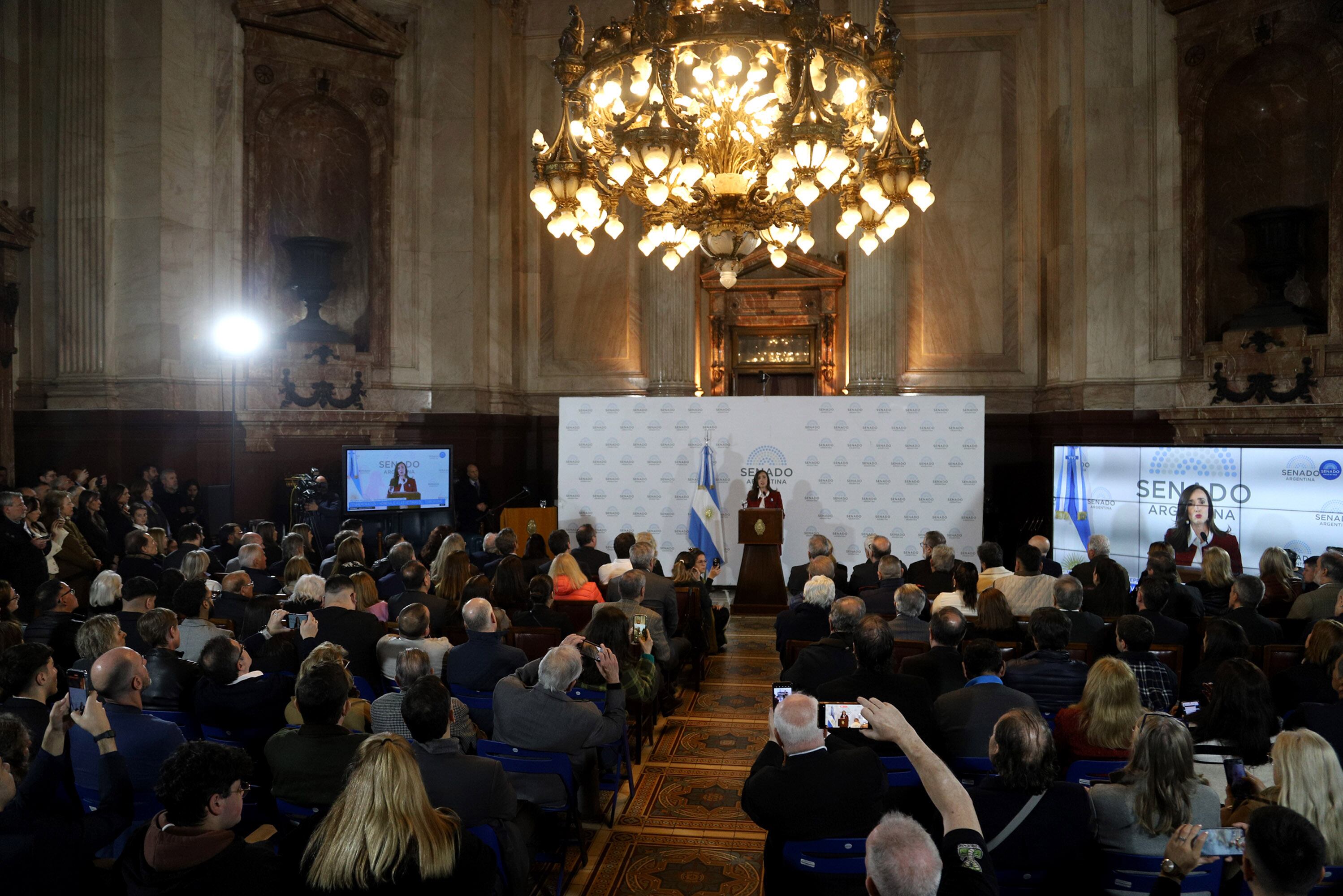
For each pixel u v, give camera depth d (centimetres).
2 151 1176
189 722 434
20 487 1171
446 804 315
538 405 1555
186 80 1227
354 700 430
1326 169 1120
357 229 1409
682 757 605
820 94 762
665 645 604
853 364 1434
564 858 423
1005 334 1444
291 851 266
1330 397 1074
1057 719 386
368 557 1252
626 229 1534
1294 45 1123
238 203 1288
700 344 1516
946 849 222
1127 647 464
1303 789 274
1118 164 1268
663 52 652
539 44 1548
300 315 1359
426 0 1443
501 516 1265
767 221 769
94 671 353
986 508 1366
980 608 518
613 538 1170
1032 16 1427
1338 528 906
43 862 282
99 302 1186
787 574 1143
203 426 1212
